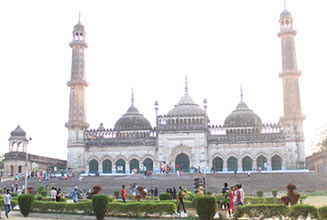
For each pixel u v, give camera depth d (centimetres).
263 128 10200
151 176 8419
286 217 3105
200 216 3045
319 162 9638
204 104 10431
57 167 11575
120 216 3506
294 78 10112
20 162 10112
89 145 10694
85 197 5984
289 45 10369
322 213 2764
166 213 3528
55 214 3744
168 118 10506
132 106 12250
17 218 3566
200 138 10188
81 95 10781
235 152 10138
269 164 9912
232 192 3350
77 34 11212
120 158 10556
